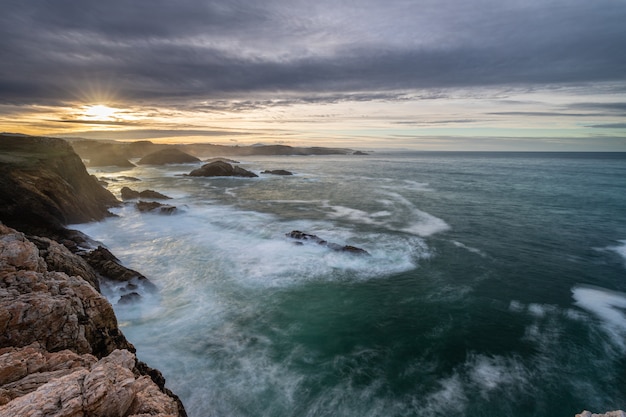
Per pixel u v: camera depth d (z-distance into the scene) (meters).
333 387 13.02
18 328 9.83
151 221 37.56
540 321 17.84
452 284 22.02
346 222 38.03
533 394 12.82
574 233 33.72
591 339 16.25
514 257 26.91
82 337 10.68
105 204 43.88
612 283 22.41
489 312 18.70
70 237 25.45
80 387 6.74
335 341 15.91
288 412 11.82
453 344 15.85
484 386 13.22
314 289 20.88
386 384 13.25
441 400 12.48
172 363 13.95
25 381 7.74
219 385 12.91
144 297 19.08
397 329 16.98
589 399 12.62
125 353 9.95
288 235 30.44
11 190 25.44
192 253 26.64
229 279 21.97
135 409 7.38
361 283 21.83
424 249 28.55
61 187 32.75
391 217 40.72
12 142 37.34
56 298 11.25
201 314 17.78
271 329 16.69
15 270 12.22
